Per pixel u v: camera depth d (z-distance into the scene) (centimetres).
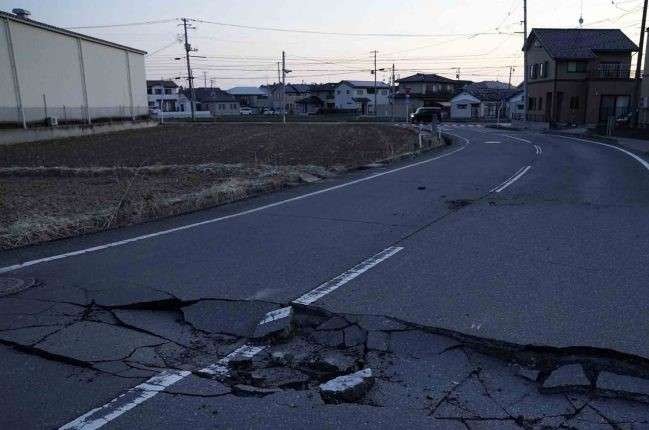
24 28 3294
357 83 10194
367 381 340
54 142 3080
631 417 304
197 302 489
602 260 594
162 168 1614
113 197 1149
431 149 2333
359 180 1333
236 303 483
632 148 2183
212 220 868
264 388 346
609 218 820
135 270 590
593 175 1357
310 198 1067
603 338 388
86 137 3497
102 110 4266
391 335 410
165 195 1145
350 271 568
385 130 4097
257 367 376
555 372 349
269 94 12394
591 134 3184
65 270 596
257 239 726
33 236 743
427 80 8819
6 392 343
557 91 4619
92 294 515
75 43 3872
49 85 3562
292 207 970
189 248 685
